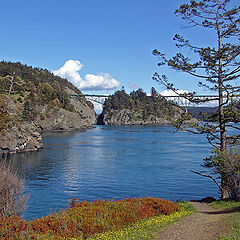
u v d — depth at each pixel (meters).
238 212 13.09
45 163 42.72
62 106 167.62
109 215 11.51
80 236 9.47
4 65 179.75
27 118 115.19
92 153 54.97
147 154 52.78
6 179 11.66
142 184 28.78
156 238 9.42
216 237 9.18
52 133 119.38
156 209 14.11
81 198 23.45
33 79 180.25
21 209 12.30
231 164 16.48
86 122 196.25
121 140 85.88
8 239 7.62
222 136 18.27
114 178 31.77
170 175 33.19
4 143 52.84
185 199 23.08
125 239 9.03
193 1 16.86
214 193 25.17
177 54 18.19
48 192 25.31
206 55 17.80
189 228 10.69
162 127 187.38
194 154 51.91
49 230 9.44
